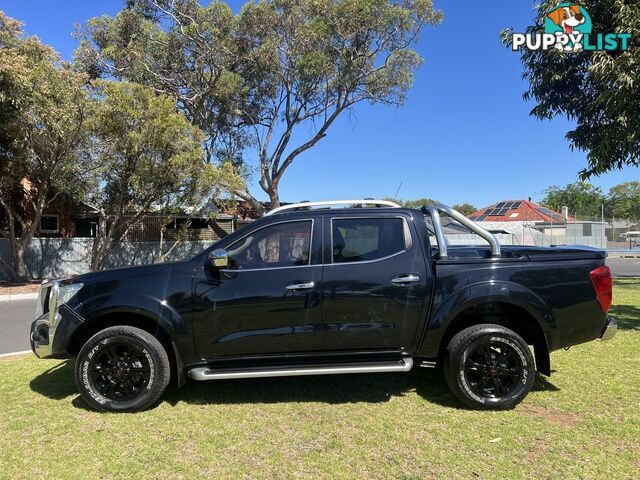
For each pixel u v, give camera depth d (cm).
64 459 349
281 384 510
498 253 460
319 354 450
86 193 1731
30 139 1498
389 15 2098
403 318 445
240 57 2258
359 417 421
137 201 1755
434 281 446
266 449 364
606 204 7688
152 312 438
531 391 474
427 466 336
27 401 466
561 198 7650
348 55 2203
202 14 2142
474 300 439
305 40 2148
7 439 382
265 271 446
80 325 444
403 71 2325
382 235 459
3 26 1443
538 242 3056
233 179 1762
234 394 482
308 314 442
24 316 1085
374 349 452
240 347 444
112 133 1535
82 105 1480
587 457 343
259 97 2445
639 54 695
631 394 460
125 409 435
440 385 501
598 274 450
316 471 331
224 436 386
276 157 2522
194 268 449
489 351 441
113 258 2116
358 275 444
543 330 443
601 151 848
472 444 367
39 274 1961
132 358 445
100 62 2175
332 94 2384
